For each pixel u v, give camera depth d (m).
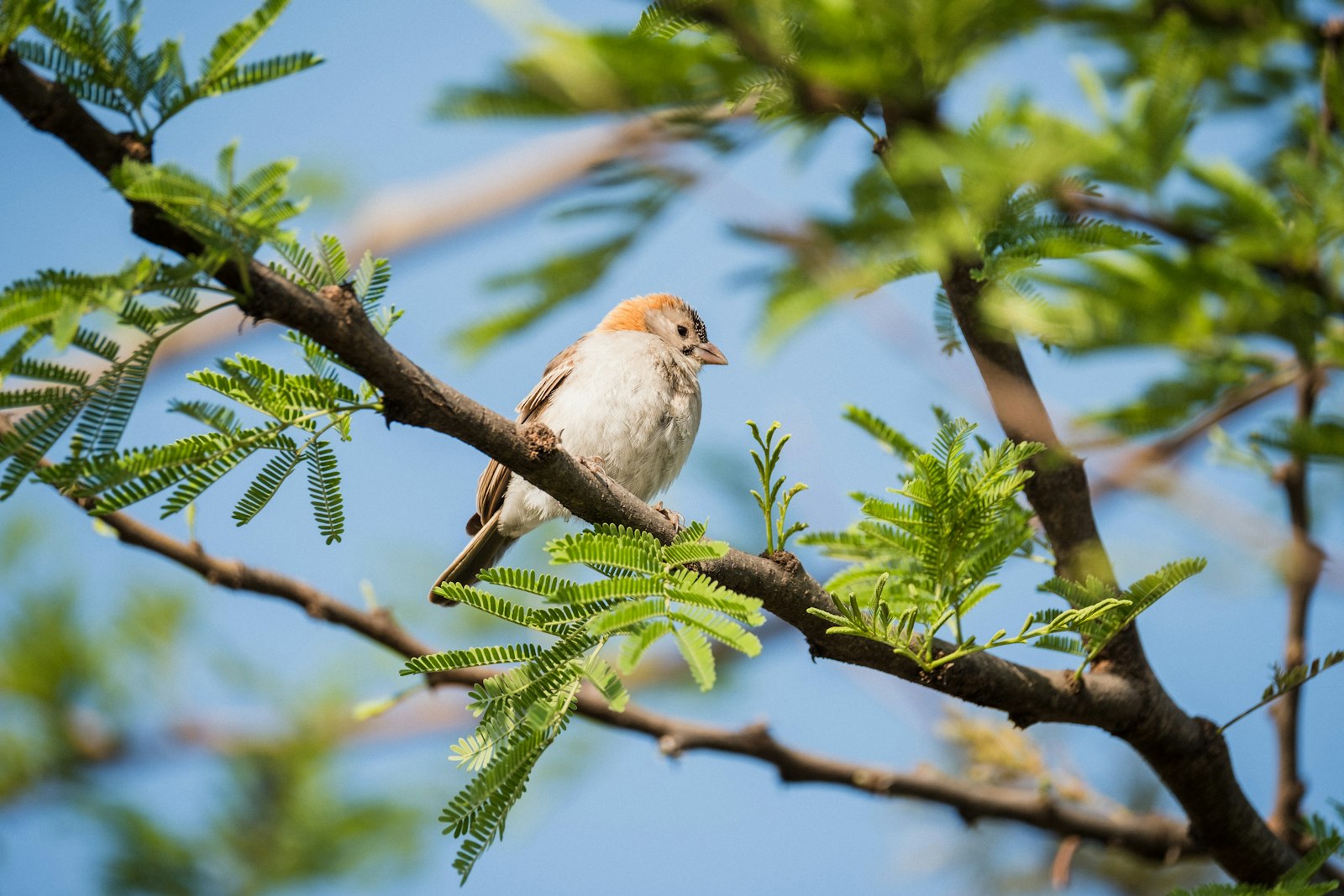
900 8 6.08
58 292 4.79
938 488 6.07
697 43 6.23
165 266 5.00
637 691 11.28
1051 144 5.81
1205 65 6.82
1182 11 8.06
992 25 6.78
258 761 9.47
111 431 5.17
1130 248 6.14
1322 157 7.12
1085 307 6.73
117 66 4.92
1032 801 9.04
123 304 4.86
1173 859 8.88
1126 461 9.03
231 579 8.05
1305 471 8.45
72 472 5.18
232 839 9.19
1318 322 6.92
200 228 4.93
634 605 5.32
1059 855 8.98
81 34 4.86
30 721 9.41
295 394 5.87
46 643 9.56
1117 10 8.11
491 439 6.27
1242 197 7.14
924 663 6.48
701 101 6.21
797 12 6.12
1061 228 6.09
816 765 8.92
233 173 4.96
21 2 4.73
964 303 6.68
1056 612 6.34
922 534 6.14
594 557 5.51
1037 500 7.20
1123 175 6.11
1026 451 6.20
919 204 6.28
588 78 6.04
